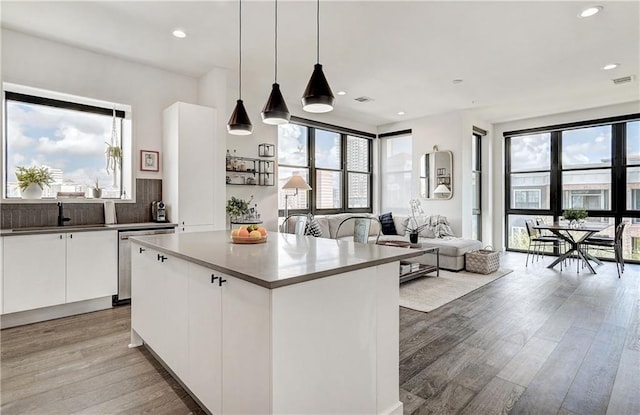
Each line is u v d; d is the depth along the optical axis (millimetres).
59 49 3572
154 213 4121
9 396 2002
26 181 3488
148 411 1869
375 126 7648
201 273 1790
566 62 4055
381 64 4105
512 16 3025
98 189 3932
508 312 3412
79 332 2947
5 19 3098
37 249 3119
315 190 6516
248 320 1447
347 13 2967
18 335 2877
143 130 4168
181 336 1998
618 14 2992
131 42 3555
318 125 6438
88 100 3836
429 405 1907
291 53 3812
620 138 5863
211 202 4266
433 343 2701
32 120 3652
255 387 1413
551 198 6621
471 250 5500
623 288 4254
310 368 1459
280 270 1463
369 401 1716
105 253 3516
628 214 5797
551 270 5328
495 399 1954
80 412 1859
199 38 3465
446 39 3463
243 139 5207
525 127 6867
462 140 6262
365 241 3564
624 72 4371
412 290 4203
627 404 1896
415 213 6926
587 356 2463
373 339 1740
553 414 1818
